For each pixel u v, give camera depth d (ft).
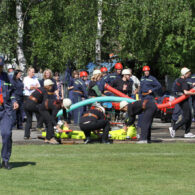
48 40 192.13
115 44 202.80
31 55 201.67
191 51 201.46
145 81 117.50
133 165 66.08
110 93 115.55
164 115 164.55
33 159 70.95
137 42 194.29
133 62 225.56
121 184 53.83
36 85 127.54
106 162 68.49
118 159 71.31
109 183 54.34
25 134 101.30
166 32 203.31
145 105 94.17
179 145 89.97
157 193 49.65
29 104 99.66
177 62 204.13
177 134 117.39
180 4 192.65
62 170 62.03
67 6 189.98
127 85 113.19
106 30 194.08
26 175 58.80
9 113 63.41
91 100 107.34
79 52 183.21
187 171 62.03
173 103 107.04
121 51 200.03
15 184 53.67
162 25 190.49
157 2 188.75
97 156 74.18
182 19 192.34
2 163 63.67
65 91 174.29
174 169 63.31
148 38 196.03
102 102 108.58
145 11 187.52
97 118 92.89
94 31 186.19
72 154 76.23
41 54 193.36
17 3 196.44
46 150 81.15
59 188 51.70
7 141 62.85
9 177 57.52
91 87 109.29
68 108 94.07
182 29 201.16
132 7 186.80
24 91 126.82
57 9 195.93
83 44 184.44
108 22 190.39
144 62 205.05
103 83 115.03
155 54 216.54
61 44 188.03
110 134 96.84
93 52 187.21
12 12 205.26
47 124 93.61
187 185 53.62
